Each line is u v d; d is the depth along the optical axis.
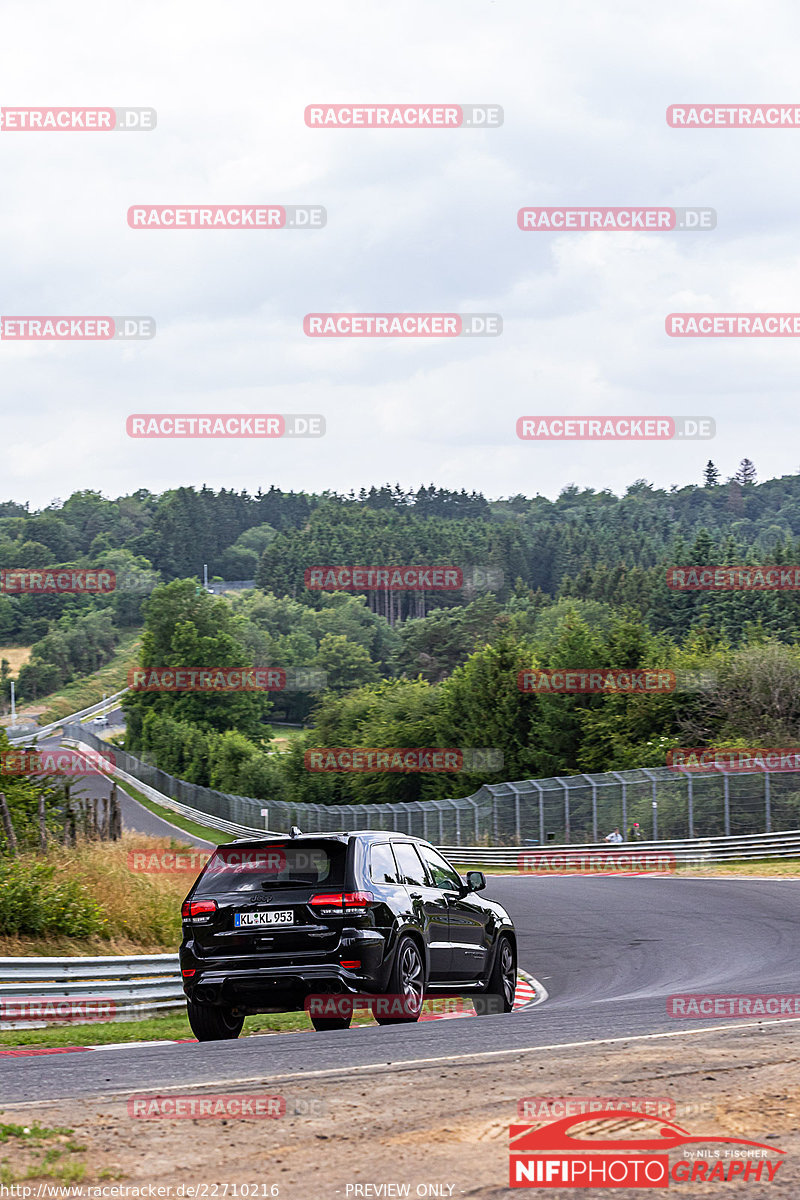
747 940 60.12
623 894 91.81
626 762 161.12
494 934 37.94
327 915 30.66
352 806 190.25
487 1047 24.14
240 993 30.72
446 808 165.00
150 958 46.94
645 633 195.12
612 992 45.81
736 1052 21.95
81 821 89.38
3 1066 24.39
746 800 116.25
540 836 144.12
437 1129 16.30
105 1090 20.06
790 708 149.12
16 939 51.50
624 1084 18.94
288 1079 20.05
